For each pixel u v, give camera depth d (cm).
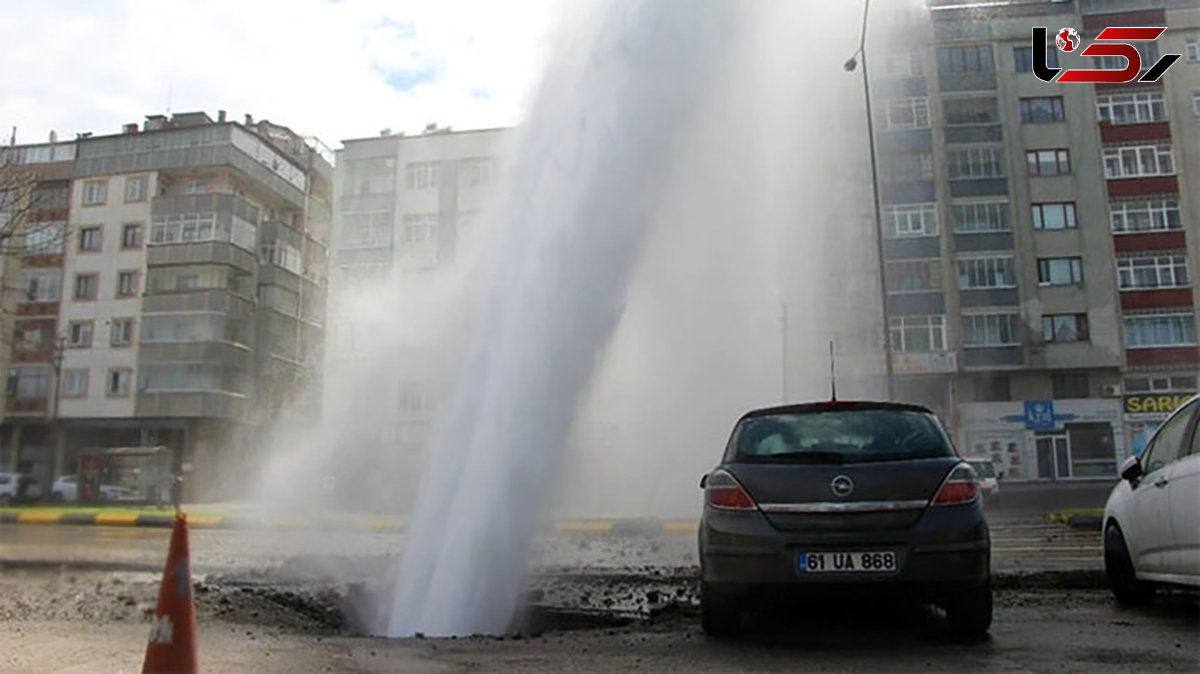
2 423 4631
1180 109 4203
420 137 4388
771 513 551
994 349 4038
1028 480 3975
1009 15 4300
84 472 3859
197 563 1198
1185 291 4044
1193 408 679
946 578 530
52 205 4834
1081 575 901
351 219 4416
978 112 4225
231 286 4725
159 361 4500
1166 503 666
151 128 5516
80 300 4731
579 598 838
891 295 4116
